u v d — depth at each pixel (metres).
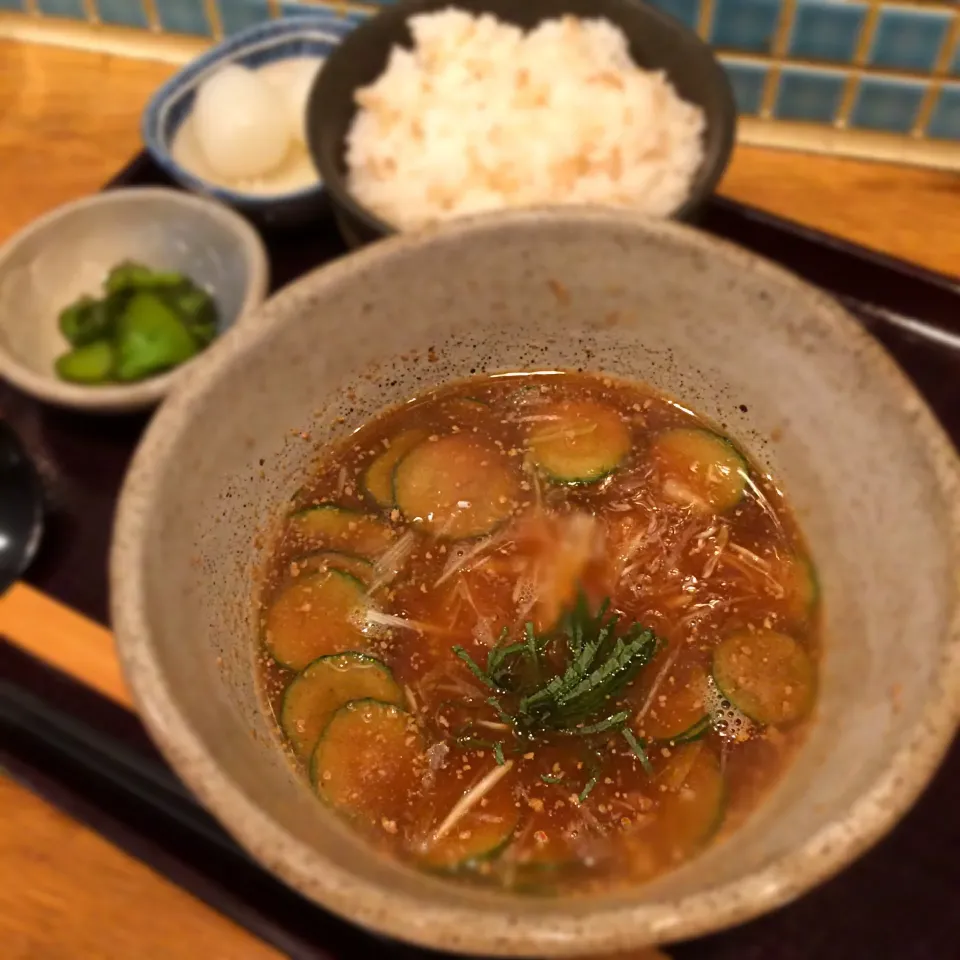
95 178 0.43
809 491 0.28
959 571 0.22
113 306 0.38
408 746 0.26
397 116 0.37
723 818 0.24
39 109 0.45
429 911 0.20
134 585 0.23
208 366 0.25
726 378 0.28
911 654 0.23
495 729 0.26
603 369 0.30
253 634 0.27
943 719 0.21
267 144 0.40
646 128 0.36
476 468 0.29
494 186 0.36
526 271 0.28
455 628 0.27
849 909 0.27
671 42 0.37
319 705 0.26
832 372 0.26
